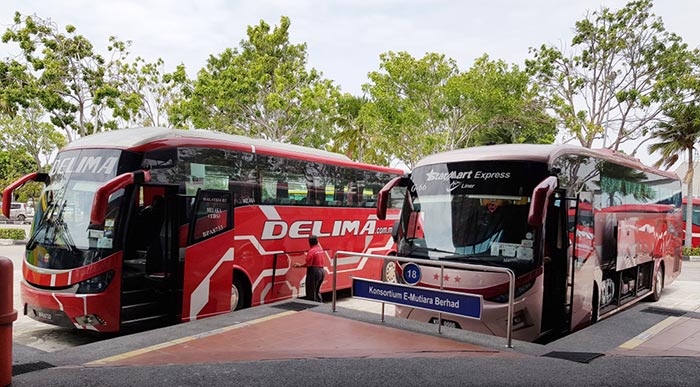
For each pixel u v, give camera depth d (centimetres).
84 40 2042
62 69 1977
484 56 2289
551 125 2594
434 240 779
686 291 1445
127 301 789
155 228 863
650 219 1171
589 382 473
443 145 2377
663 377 492
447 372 503
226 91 2352
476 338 659
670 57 2317
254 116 2478
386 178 1397
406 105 2211
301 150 1139
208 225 873
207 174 892
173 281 823
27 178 870
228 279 908
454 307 633
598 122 2505
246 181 977
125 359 557
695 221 2805
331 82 2638
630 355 591
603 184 916
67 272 756
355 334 670
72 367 519
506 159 764
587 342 671
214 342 631
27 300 793
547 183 668
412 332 685
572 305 765
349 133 2905
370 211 1330
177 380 469
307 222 1123
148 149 802
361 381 473
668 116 2462
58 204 810
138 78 2381
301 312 797
